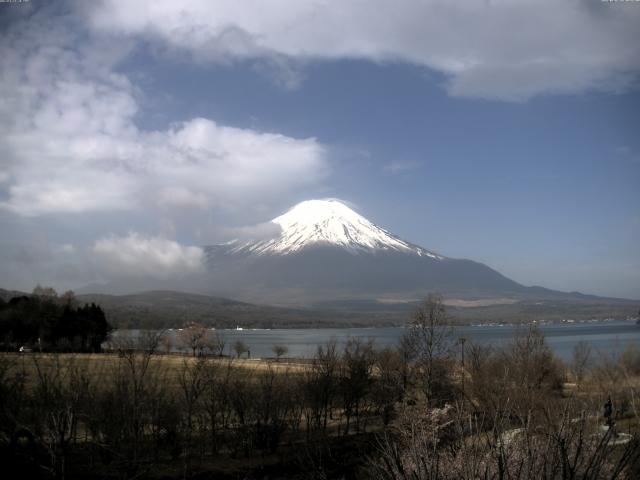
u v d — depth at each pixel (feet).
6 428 80.07
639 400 58.49
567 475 36.65
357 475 72.69
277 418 137.28
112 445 103.96
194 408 136.77
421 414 55.98
